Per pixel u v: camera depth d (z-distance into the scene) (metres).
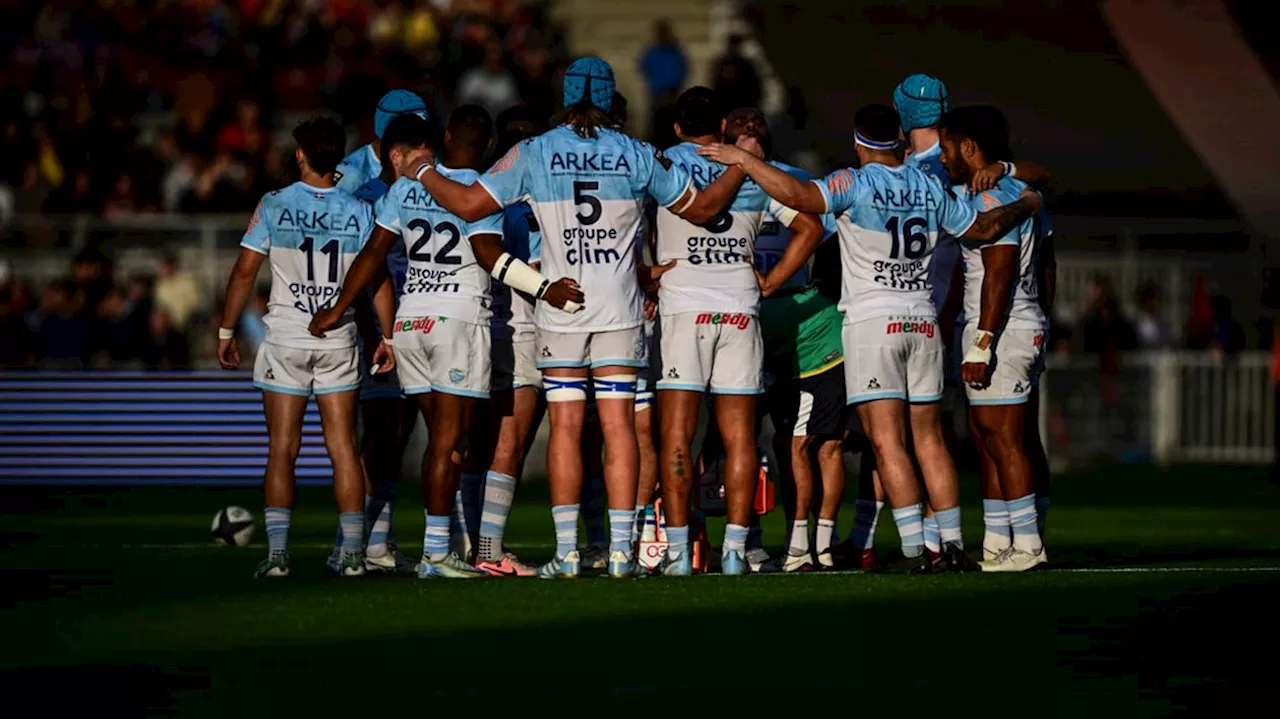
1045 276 35.09
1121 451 77.19
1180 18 99.38
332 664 22.83
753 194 32.50
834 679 21.84
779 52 102.38
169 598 29.38
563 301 31.11
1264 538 45.50
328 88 90.38
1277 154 86.38
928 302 33.12
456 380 32.12
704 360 32.53
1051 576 32.62
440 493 32.44
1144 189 87.88
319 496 60.78
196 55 98.12
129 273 74.06
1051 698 20.75
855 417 35.38
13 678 21.91
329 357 32.72
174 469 63.69
